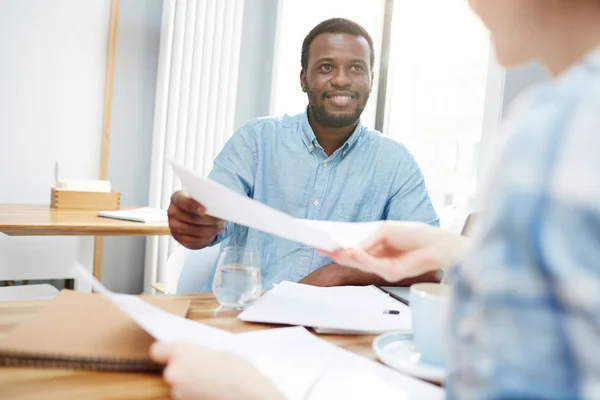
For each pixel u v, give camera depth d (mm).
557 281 210
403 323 726
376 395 466
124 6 2693
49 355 492
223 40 2777
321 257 1366
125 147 2752
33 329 564
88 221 1851
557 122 229
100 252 2668
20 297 1652
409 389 484
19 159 2500
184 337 536
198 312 712
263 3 2984
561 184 215
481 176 2016
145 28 2750
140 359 501
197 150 2752
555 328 211
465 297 249
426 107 2545
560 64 303
